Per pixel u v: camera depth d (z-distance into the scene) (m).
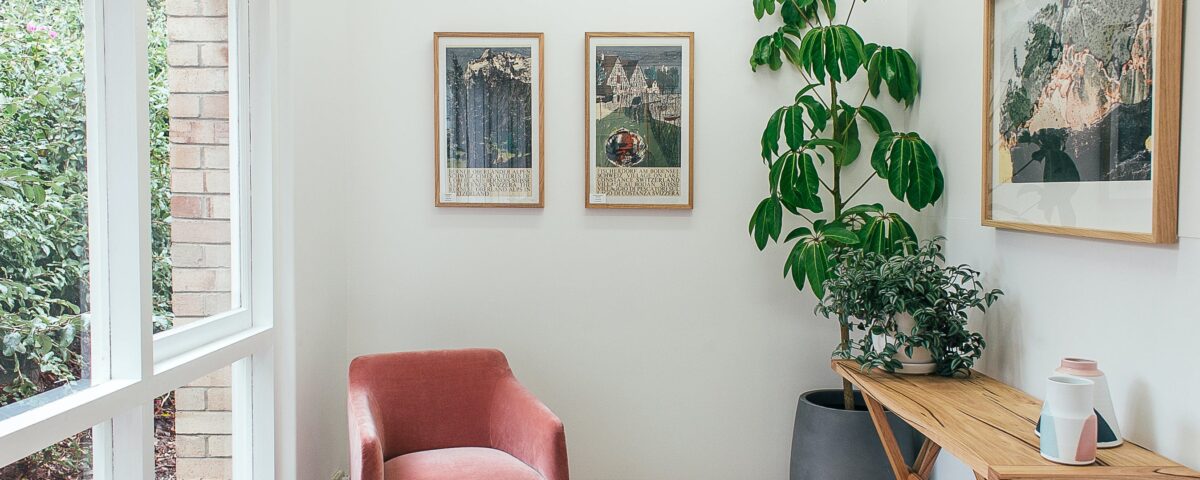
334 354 3.18
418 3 3.26
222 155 2.46
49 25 1.67
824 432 2.87
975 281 2.52
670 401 3.33
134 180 1.87
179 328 2.20
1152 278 1.81
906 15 3.22
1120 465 1.72
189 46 2.22
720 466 3.34
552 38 3.26
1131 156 1.83
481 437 2.83
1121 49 1.86
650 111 3.24
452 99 3.25
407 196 3.29
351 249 3.31
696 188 3.27
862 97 3.23
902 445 2.85
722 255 3.29
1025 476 1.66
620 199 3.26
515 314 3.32
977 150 2.65
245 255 2.65
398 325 3.32
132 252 1.88
